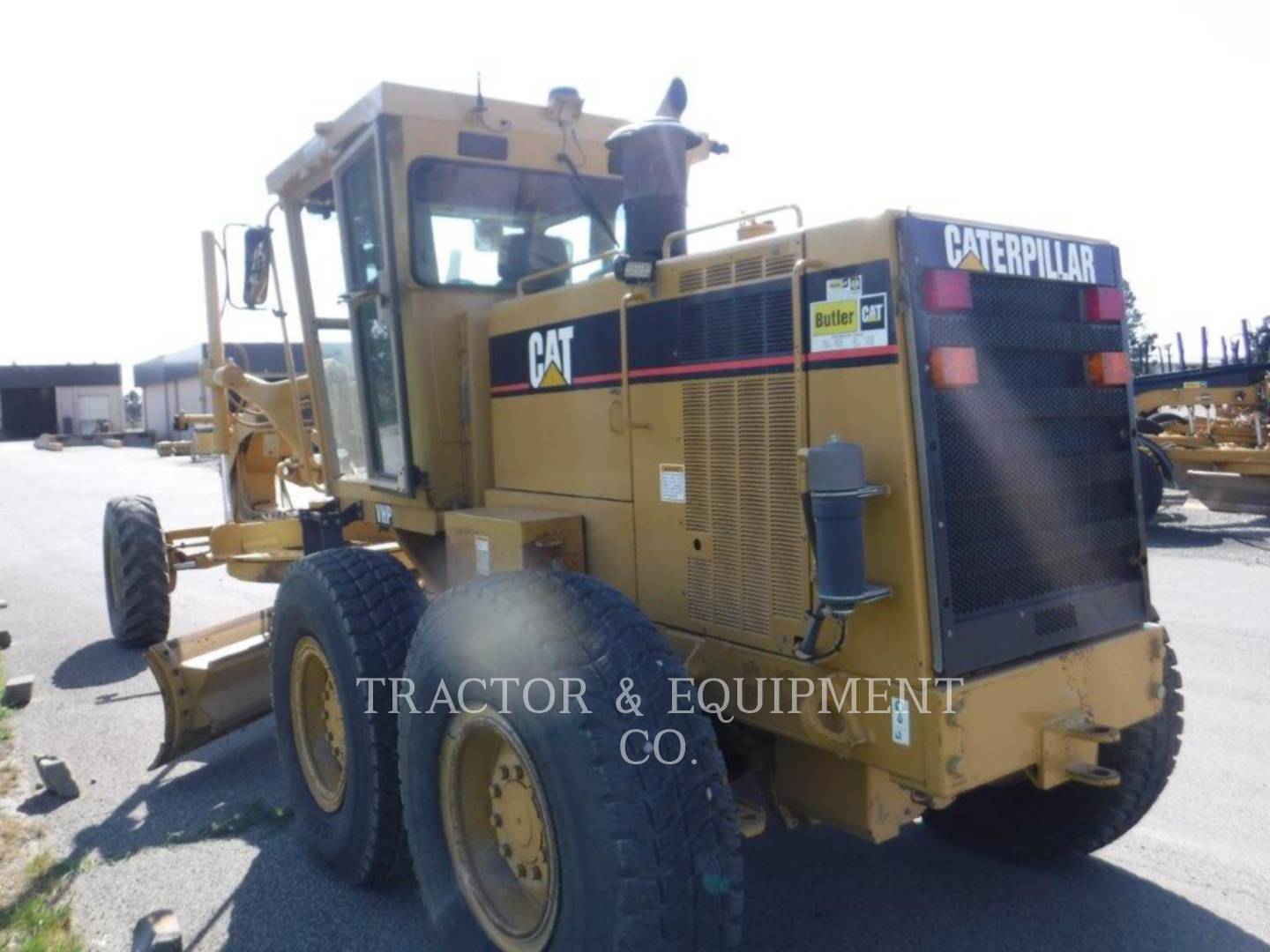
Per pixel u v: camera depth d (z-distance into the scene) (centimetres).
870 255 276
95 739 571
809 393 294
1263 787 463
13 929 369
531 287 457
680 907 255
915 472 272
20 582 1072
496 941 307
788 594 305
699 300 325
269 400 678
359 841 378
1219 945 341
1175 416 1418
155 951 342
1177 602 813
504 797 310
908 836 427
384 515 481
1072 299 321
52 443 3812
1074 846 381
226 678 526
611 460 366
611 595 293
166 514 1603
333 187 475
